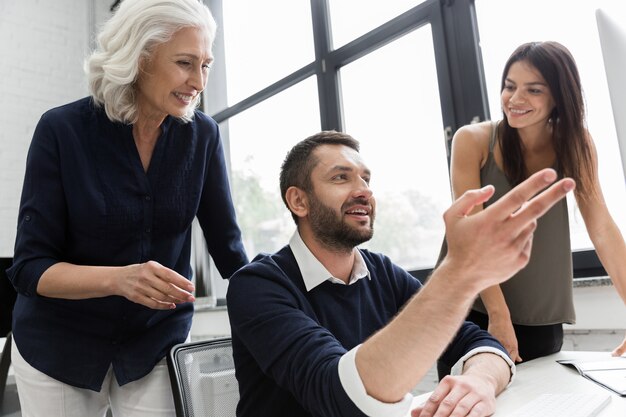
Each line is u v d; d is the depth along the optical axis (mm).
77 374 1094
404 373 531
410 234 2555
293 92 3336
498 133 1330
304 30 3332
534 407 726
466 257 473
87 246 1110
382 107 2736
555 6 2076
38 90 4055
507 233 448
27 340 1091
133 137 1155
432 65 2525
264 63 3629
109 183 1112
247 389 844
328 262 935
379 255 1073
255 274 848
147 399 1147
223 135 3916
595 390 805
